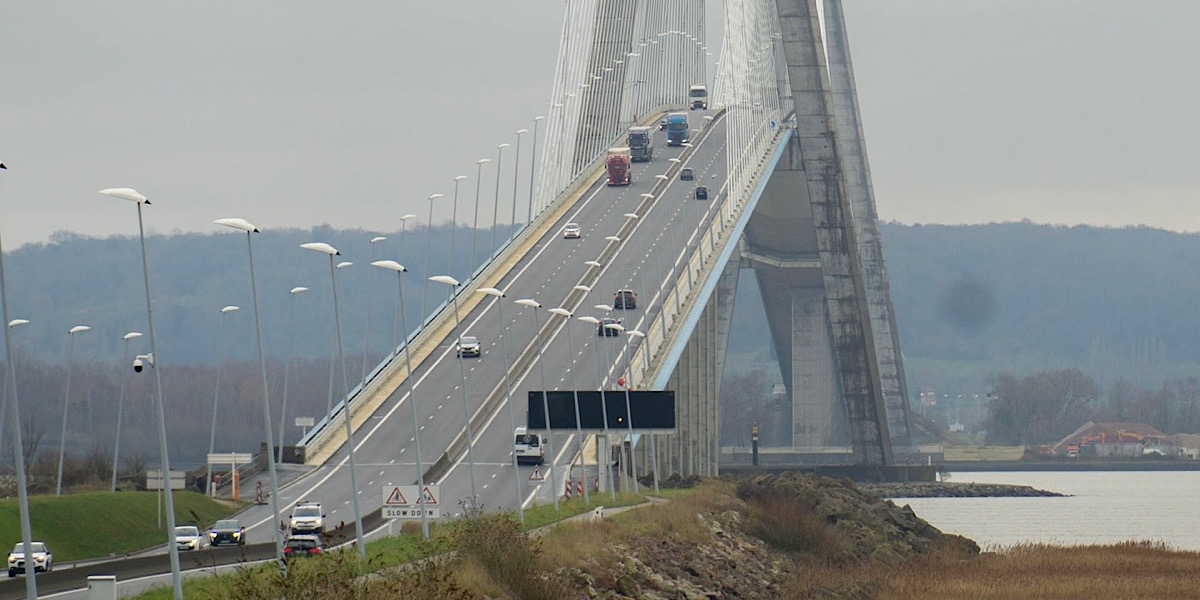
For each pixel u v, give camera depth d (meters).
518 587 164.38
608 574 189.38
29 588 114.44
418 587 127.44
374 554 173.62
